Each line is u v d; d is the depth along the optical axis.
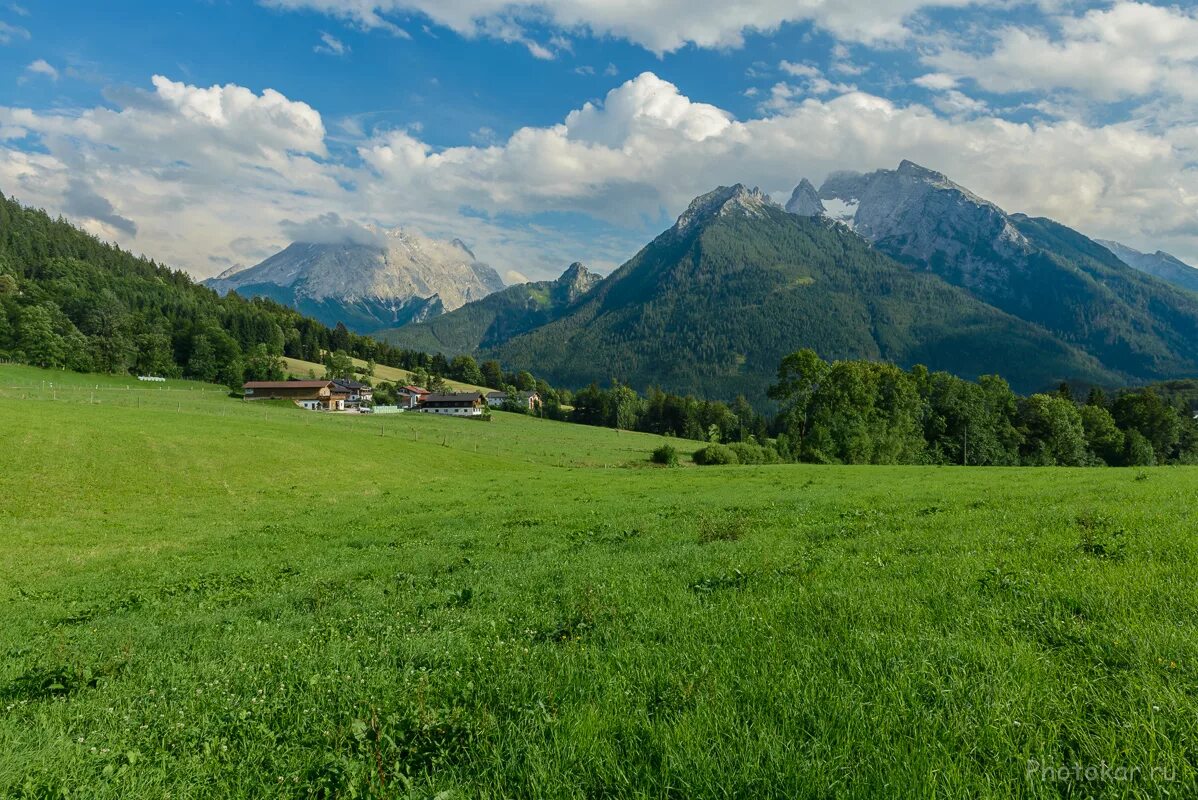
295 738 5.47
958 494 25.86
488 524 26.45
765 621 7.50
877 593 8.40
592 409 199.88
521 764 4.59
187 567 20.67
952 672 5.43
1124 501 18.09
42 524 31.97
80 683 7.94
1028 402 108.75
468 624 9.18
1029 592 7.77
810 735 4.63
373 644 8.48
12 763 5.18
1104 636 5.94
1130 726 4.28
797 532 16.95
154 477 45.06
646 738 4.76
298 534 27.56
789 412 97.56
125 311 182.12
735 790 4.00
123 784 4.78
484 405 187.12
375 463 61.50
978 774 3.99
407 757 4.88
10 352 145.75
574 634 7.93
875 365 98.56
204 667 8.25
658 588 10.41
